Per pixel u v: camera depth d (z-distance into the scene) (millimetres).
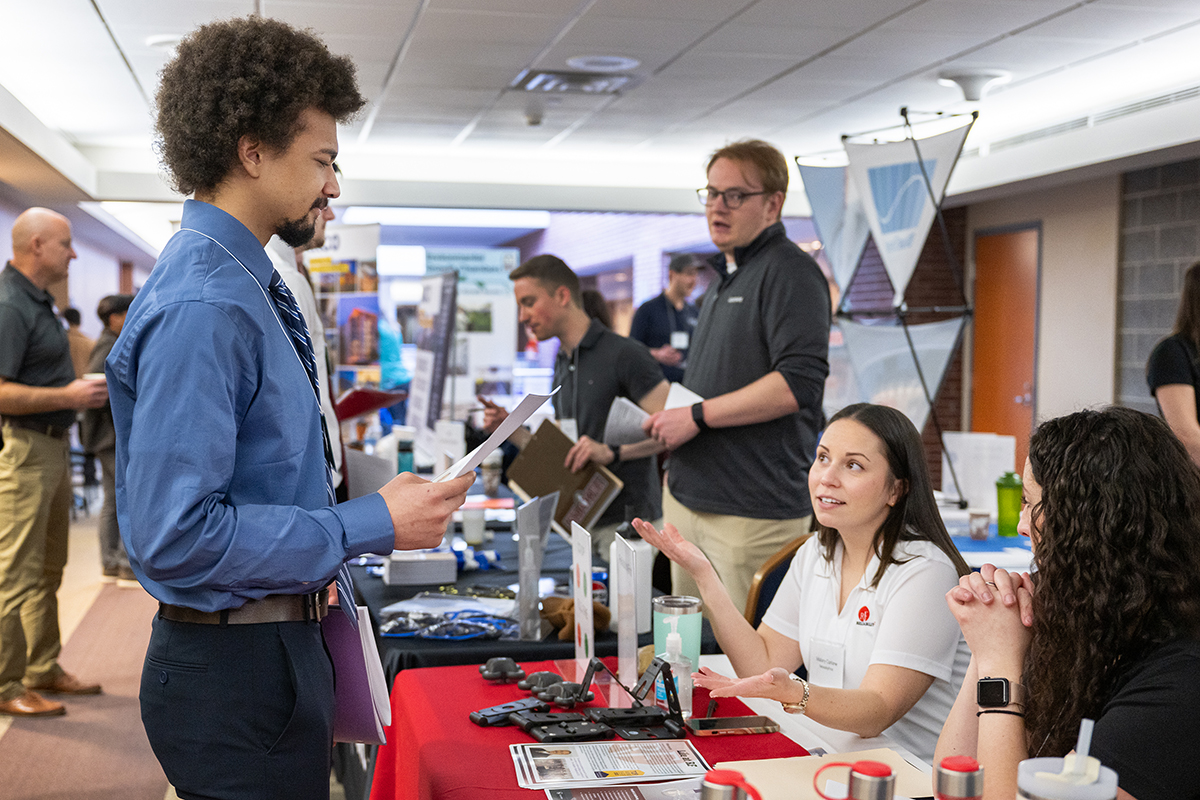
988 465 3779
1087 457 1233
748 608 2326
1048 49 5180
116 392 1272
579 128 7172
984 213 8172
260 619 1278
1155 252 6480
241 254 1303
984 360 8195
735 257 2988
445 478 1396
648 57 5309
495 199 8242
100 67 5402
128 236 11430
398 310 7848
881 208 5129
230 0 4332
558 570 2924
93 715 3781
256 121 1284
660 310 6699
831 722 1545
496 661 1802
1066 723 1203
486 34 4875
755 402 2725
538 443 3023
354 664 1468
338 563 1272
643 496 3301
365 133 7320
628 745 1452
